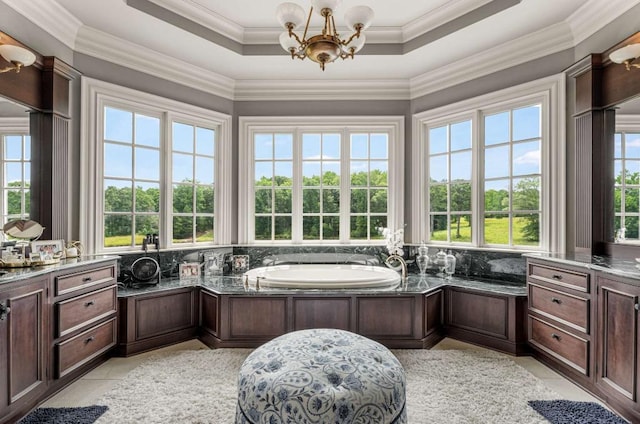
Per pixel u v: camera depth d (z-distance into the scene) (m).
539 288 2.48
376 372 1.50
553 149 2.87
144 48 3.14
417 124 3.79
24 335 1.81
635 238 2.31
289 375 1.46
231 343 2.78
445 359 2.55
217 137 3.81
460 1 2.75
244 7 2.86
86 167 2.87
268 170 3.94
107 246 3.04
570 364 2.19
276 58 3.32
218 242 3.78
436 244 3.67
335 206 3.94
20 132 2.45
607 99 2.50
